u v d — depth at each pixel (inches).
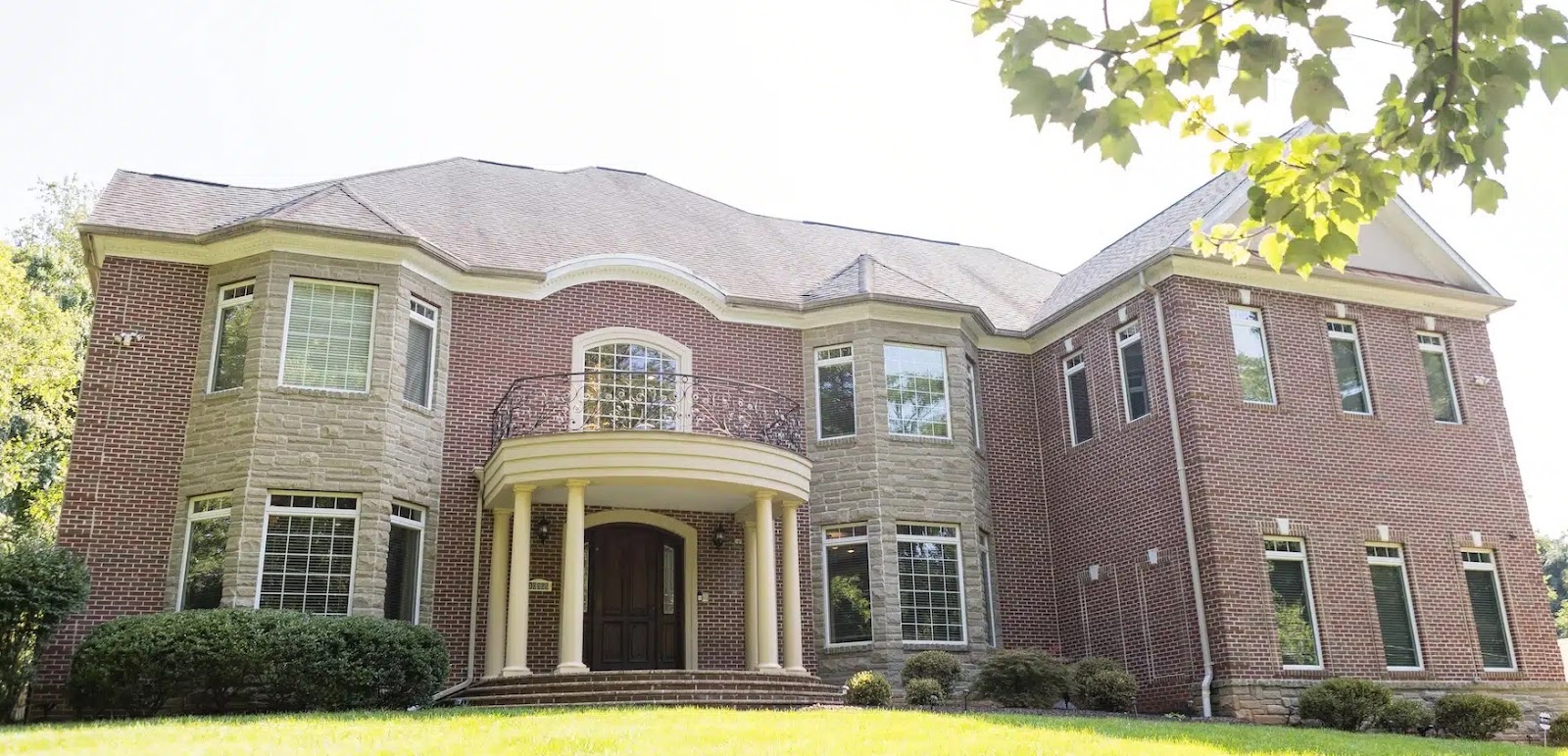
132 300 656.4
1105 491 781.3
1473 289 843.4
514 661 619.8
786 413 752.3
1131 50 212.2
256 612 564.4
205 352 658.2
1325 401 758.5
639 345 758.5
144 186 717.9
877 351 789.2
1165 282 746.2
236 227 651.5
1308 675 684.1
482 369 714.8
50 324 1174.3
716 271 834.8
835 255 936.3
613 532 732.0
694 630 719.7
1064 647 797.9
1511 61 211.3
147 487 630.5
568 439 640.4
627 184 954.1
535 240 796.6
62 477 1238.9
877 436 768.3
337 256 671.1
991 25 223.3
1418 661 725.3
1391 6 222.4
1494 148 220.1
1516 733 720.3
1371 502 746.2
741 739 377.7
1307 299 781.3
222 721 463.5
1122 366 786.2
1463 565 766.5
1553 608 2244.1
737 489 674.8
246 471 619.2
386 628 581.0
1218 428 714.8
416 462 669.9
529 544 659.4
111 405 635.5
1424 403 794.8
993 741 382.6
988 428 842.8
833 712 505.4
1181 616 701.9
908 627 745.0
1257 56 211.6
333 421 642.2
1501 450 810.8
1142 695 721.0
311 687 551.8
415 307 697.6
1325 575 713.0
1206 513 692.1
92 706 547.8
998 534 815.7
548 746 352.8
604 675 602.9
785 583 691.4
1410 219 834.2
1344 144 235.0
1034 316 904.9
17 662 540.1
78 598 563.2
